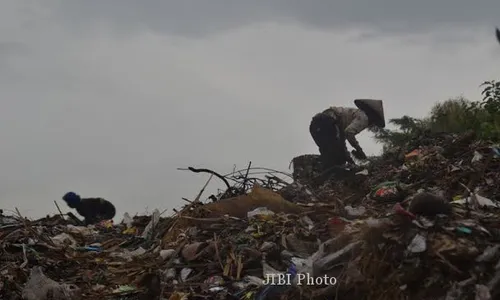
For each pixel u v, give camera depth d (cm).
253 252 746
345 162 1163
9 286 736
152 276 729
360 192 991
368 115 1172
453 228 575
